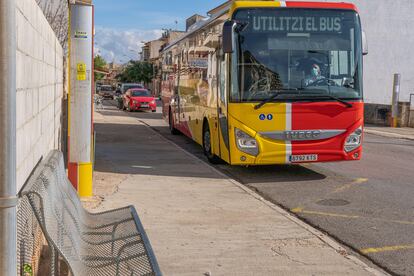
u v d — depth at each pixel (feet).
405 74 137.49
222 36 33.45
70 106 26.76
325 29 34.88
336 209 27.53
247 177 37.22
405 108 93.40
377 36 136.15
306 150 34.40
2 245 8.38
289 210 27.25
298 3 34.73
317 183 35.14
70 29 26.25
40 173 13.29
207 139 43.04
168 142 56.59
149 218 24.03
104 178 33.68
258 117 33.94
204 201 27.91
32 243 13.28
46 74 20.51
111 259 13.70
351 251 20.58
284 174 38.68
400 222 24.89
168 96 70.64
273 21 34.35
